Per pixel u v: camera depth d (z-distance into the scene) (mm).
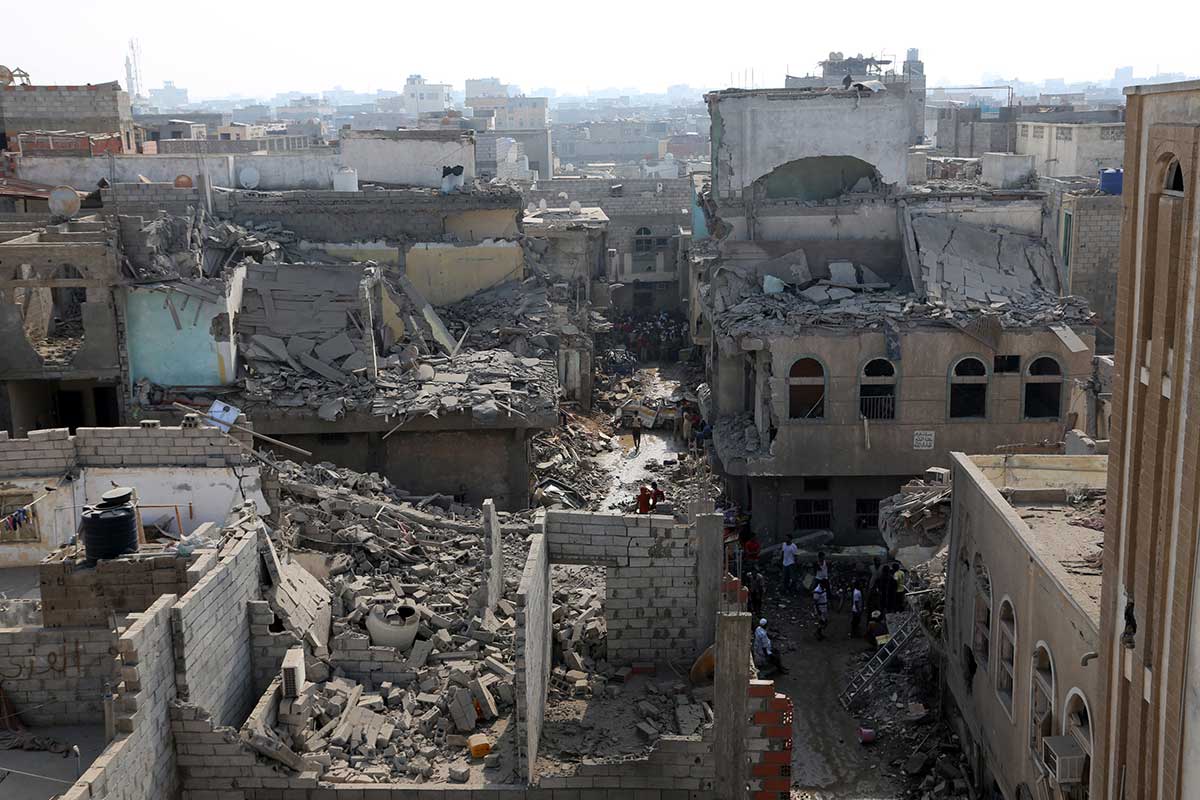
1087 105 116750
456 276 41281
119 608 18125
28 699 17641
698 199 46625
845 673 27047
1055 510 21812
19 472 21094
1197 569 12711
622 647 20000
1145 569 13984
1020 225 37344
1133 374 14492
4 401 30281
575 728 18297
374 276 34594
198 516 21344
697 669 19344
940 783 22234
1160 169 13820
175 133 75688
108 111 51312
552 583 22000
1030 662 18453
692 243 49250
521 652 16672
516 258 41656
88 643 17500
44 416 32281
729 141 37781
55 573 17984
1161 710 13617
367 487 27750
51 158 41906
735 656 16828
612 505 35625
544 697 18859
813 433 32469
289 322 32812
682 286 61562
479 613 20344
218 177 42750
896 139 37906
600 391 49781
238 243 35844
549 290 42688
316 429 30484
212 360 30969
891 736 24156
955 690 23484
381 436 31078
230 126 86438
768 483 33469
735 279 37000
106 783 14586
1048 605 17609
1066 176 56844
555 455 37719
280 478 24188
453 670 19141
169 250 32906
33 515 21000
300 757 17016
